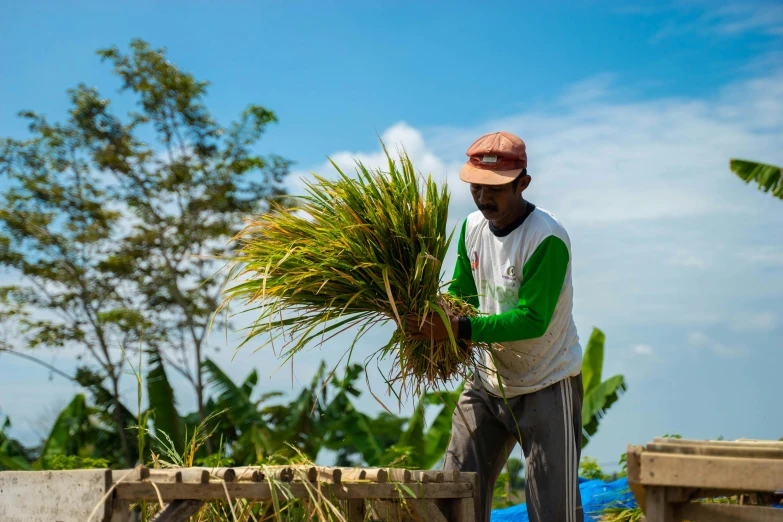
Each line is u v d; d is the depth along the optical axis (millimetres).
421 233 2801
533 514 2961
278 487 2201
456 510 2523
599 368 9617
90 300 13672
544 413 2957
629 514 3713
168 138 14266
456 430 3271
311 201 2877
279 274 2766
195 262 14195
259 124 14531
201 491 2078
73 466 9680
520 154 2896
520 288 2883
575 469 2961
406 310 2793
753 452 1795
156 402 11211
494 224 3033
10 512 2449
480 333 2783
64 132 13781
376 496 2328
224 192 14047
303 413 10883
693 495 1985
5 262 13086
